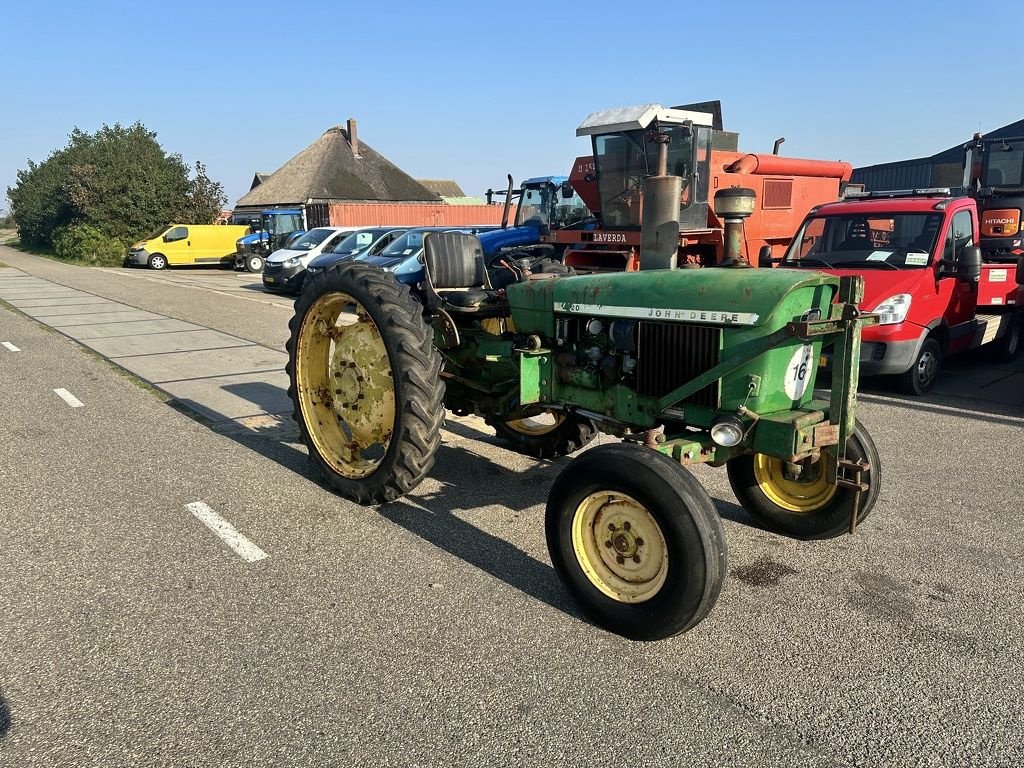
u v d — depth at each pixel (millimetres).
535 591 3578
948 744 2514
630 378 3748
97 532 4207
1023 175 10766
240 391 7711
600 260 11633
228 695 2766
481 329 4785
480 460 5531
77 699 2736
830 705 2717
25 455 5582
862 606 3430
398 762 2424
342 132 44000
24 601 3438
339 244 17500
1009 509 4555
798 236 8523
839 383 3307
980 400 7355
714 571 2920
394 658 3008
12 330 12016
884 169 27406
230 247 30609
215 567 3793
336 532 4227
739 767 2406
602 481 3154
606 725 2607
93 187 36406
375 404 4551
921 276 7348
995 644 3109
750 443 3336
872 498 3863
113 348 10367
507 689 2811
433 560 3891
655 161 10844
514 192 16125
